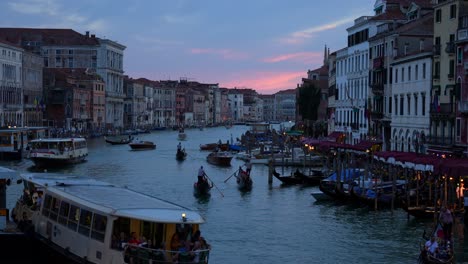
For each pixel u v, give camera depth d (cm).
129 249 1994
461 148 4672
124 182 5103
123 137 11712
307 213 3662
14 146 6750
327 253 2761
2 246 2364
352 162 4603
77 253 2191
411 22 6275
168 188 4750
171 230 2048
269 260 2645
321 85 11500
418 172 4088
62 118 12712
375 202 3700
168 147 10219
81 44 15462
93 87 14262
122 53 17038
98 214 2105
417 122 5550
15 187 4331
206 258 2027
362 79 7281
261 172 6041
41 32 15400
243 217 3541
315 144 6372
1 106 10175
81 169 6084
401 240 2981
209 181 5144
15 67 10819
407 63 5791
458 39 4784
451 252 2444
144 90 19475
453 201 3378
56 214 2338
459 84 4784
